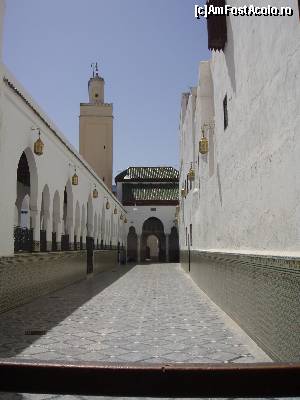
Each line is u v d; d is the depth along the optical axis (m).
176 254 35.31
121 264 30.77
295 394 1.74
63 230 15.02
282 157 4.97
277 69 5.10
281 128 4.99
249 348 5.38
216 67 9.86
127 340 5.89
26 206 17.36
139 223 35.56
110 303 9.89
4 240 8.30
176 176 37.06
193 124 16.34
